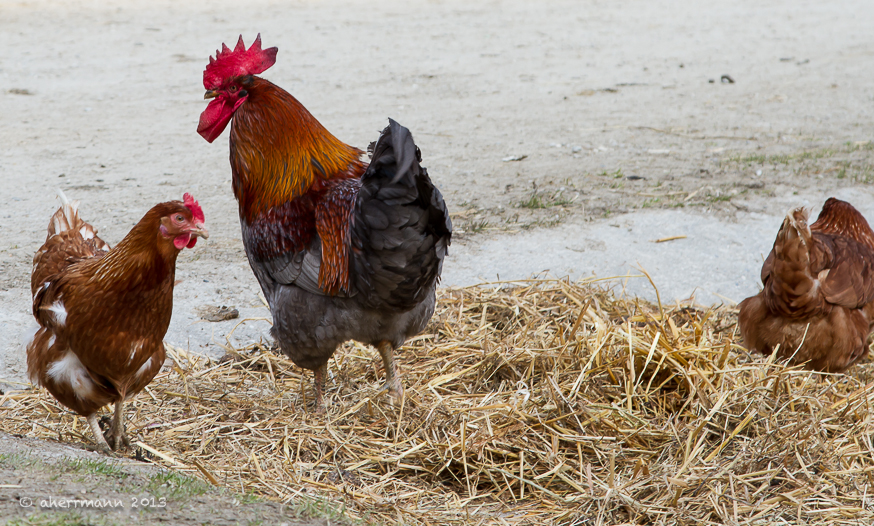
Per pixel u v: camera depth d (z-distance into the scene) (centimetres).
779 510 374
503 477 401
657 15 2417
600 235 762
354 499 376
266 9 2119
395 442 429
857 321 501
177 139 1071
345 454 421
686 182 940
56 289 376
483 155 1044
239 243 718
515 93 1427
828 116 1340
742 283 687
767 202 873
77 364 385
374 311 421
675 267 705
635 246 742
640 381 470
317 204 422
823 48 1984
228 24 1875
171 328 561
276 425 445
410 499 387
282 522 311
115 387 392
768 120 1298
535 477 398
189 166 952
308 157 434
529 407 449
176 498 316
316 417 454
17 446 360
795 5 2705
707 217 819
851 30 2250
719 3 2709
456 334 555
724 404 440
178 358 523
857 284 494
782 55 1888
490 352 514
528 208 834
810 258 480
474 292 621
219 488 344
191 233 376
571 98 1412
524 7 2423
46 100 1235
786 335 501
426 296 430
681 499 377
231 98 438
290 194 427
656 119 1281
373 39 1825
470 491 396
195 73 1438
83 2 2078
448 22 2100
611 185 920
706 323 583
